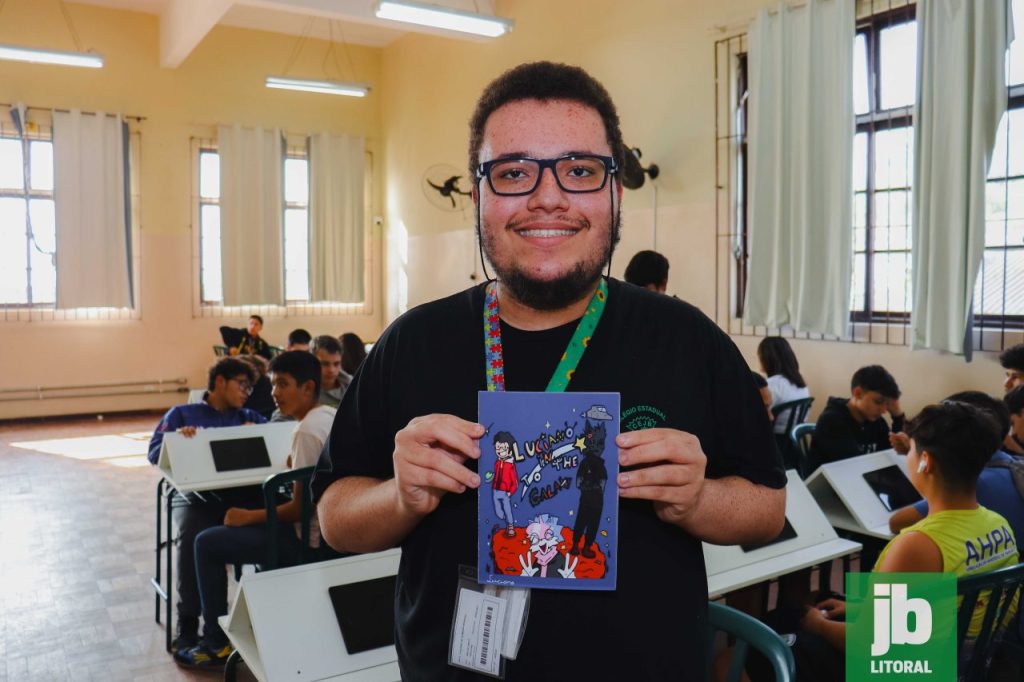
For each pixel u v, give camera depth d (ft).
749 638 4.67
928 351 13.44
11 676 9.41
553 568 2.72
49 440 23.77
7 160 25.86
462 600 2.85
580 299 2.95
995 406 8.62
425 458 2.65
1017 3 12.36
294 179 30.22
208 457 10.25
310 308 30.96
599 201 2.84
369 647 5.15
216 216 29.19
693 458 2.59
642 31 18.78
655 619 2.77
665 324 3.04
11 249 26.12
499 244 2.86
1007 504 7.07
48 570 12.88
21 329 26.40
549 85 2.88
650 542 2.83
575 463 2.71
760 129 15.39
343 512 3.11
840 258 14.12
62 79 26.40
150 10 27.48
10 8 25.76
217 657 9.53
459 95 26.45
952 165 12.31
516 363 2.99
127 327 27.91
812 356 15.38
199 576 9.48
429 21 17.63
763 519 2.92
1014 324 12.44
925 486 6.00
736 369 3.06
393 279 31.55
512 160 2.82
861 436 11.03
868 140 14.49
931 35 12.46
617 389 2.89
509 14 23.52
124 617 11.08
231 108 29.14
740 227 16.58
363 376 3.30
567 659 2.74
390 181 31.55
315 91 27.40
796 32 14.89
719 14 16.66
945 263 12.50
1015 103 12.40
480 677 2.82
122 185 26.94
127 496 17.37
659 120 18.40
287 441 10.82
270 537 8.85
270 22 28.96
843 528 8.54
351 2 19.89
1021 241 12.33
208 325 29.19
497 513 2.74
